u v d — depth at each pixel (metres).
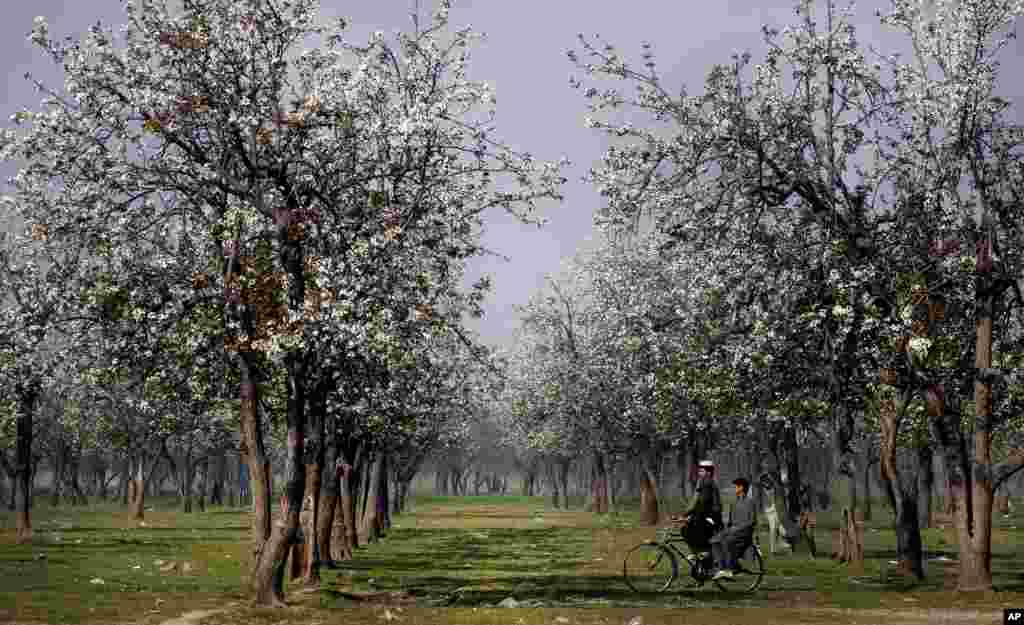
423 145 25.33
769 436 41.00
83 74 23.56
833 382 29.44
